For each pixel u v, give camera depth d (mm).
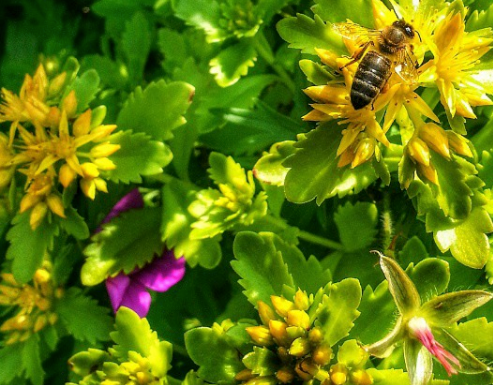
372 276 182
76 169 180
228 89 199
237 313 187
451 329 169
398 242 184
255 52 197
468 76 171
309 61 174
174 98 183
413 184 172
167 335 196
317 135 173
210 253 186
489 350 168
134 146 182
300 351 166
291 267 177
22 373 194
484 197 171
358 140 171
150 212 191
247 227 187
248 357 168
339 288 168
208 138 200
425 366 162
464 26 173
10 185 186
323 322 169
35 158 183
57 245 193
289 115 206
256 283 173
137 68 212
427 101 178
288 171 172
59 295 192
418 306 161
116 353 178
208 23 197
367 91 168
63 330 193
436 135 170
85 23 248
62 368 198
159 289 189
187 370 194
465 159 179
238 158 198
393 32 171
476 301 161
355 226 182
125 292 189
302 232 187
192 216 189
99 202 191
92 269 186
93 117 185
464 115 170
